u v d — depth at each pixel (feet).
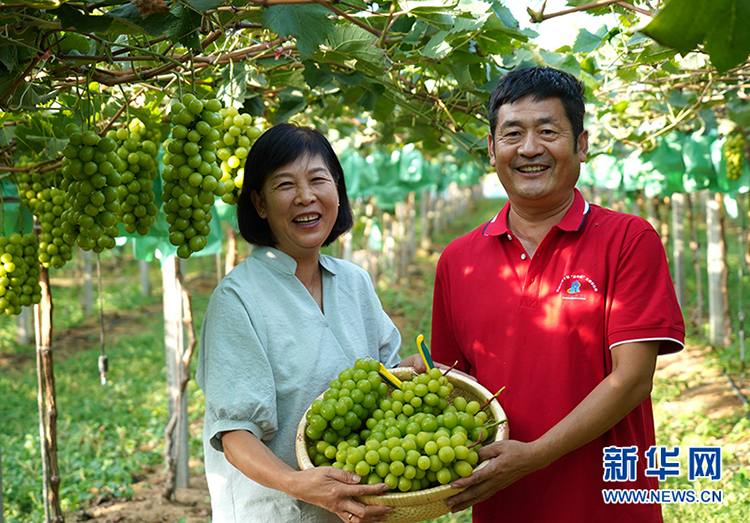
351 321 7.61
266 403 6.48
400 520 5.87
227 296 6.82
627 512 6.68
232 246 13.79
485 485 5.88
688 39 3.36
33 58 6.08
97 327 37.09
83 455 18.51
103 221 6.42
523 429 6.84
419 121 11.53
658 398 20.81
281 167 6.95
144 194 7.02
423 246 59.36
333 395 6.44
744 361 23.44
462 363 8.12
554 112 6.50
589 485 6.65
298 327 7.03
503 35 7.60
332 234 7.91
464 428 6.21
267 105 10.61
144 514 14.96
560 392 6.67
